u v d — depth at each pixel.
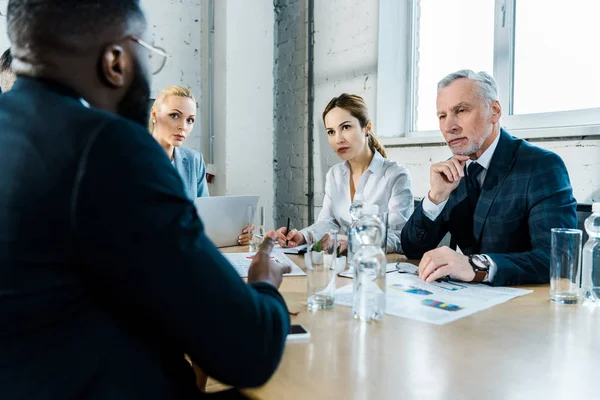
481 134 1.42
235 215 1.72
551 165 1.36
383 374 0.63
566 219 1.28
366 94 2.66
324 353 0.70
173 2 3.22
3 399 0.47
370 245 0.89
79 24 0.55
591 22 1.79
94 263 0.47
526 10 2.01
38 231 0.48
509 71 2.06
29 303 0.48
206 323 0.49
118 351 0.51
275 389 0.59
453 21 2.39
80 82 0.56
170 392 0.56
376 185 2.03
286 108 3.28
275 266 0.78
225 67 3.11
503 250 1.41
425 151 2.29
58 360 0.48
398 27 2.59
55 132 0.50
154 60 0.63
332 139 2.05
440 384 0.60
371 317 0.86
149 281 0.47
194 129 3.36
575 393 0.57
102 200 0.46
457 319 0.86
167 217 0.49
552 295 0.98
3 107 0.54
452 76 1.44
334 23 2.84
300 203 3.19
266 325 0.55
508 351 0.70
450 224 1.58
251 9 3.18
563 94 1.90
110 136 0.49
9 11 0.56
